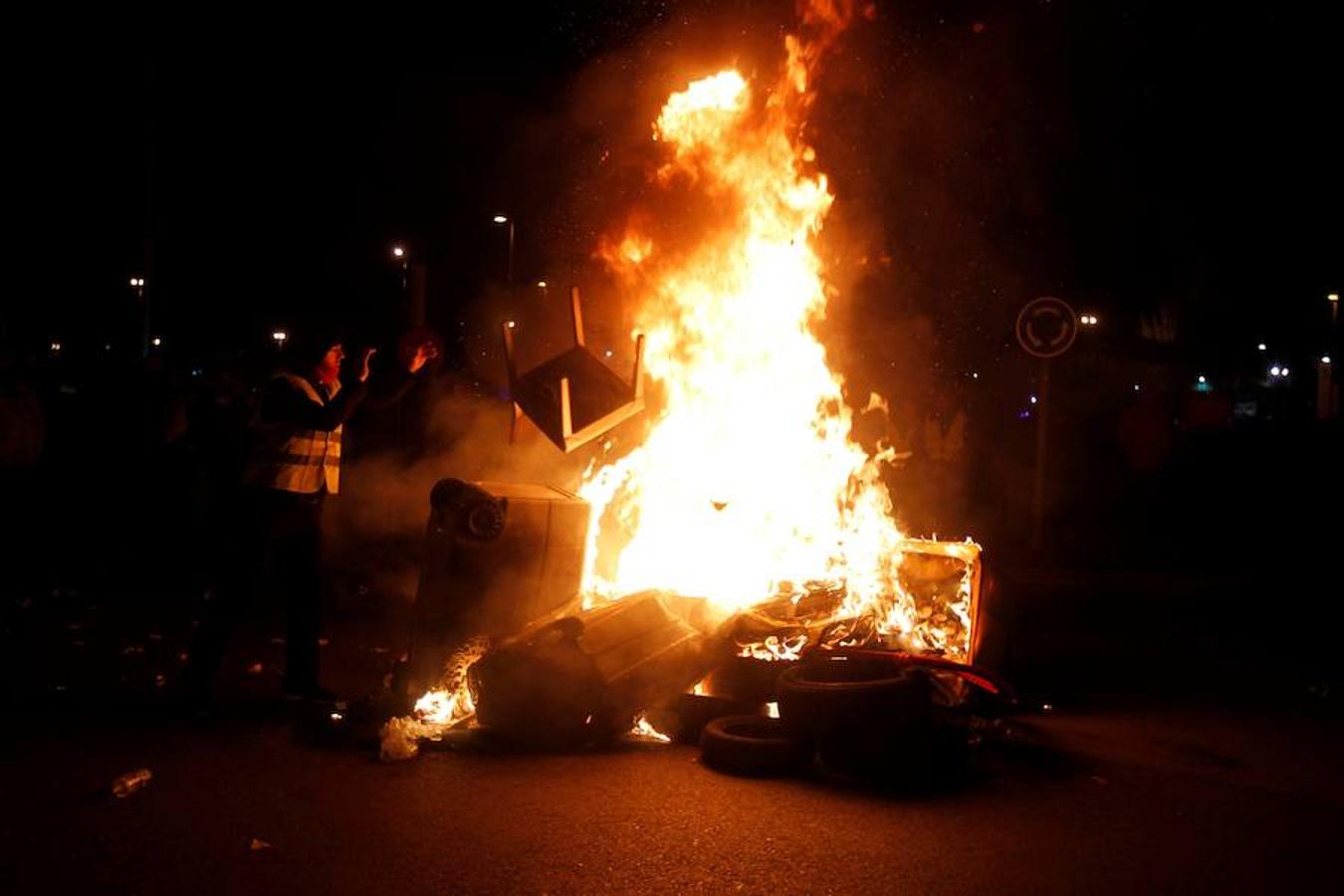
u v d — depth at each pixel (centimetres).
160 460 1544
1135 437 2048
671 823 551
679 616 729
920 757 612
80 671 820
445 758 645
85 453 1830
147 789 579
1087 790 621
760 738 646
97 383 1797
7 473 1524
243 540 728
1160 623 1177
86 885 466
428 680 715
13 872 477
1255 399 4312
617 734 682
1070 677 912
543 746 665
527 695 663
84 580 1202
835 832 546
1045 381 1570
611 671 671
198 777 601
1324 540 1802
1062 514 2034
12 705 726
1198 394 2727
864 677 687
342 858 500
